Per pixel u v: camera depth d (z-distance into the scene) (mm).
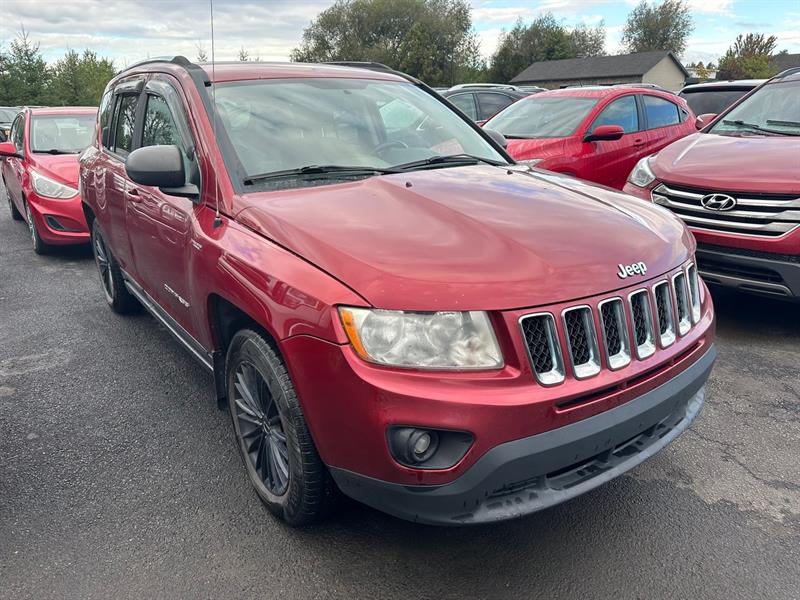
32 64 36062
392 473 2098
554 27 70875
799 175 4277
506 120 8148
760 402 3695
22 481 3031
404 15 67875
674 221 2891
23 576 2426
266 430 2709
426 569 2455
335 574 2434
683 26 80938
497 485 2074
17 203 8812
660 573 2422
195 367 4285
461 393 2016
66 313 5422
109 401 3818
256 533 2656
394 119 3555
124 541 2615
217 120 3057
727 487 2938
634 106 8023
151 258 3645
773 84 5945
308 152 3105
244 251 2518
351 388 2078
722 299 5414
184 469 3119
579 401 2164
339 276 2168
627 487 2945
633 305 2330
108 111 4812
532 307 2100
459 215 2482
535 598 2312
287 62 3795
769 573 2414
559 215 2561
